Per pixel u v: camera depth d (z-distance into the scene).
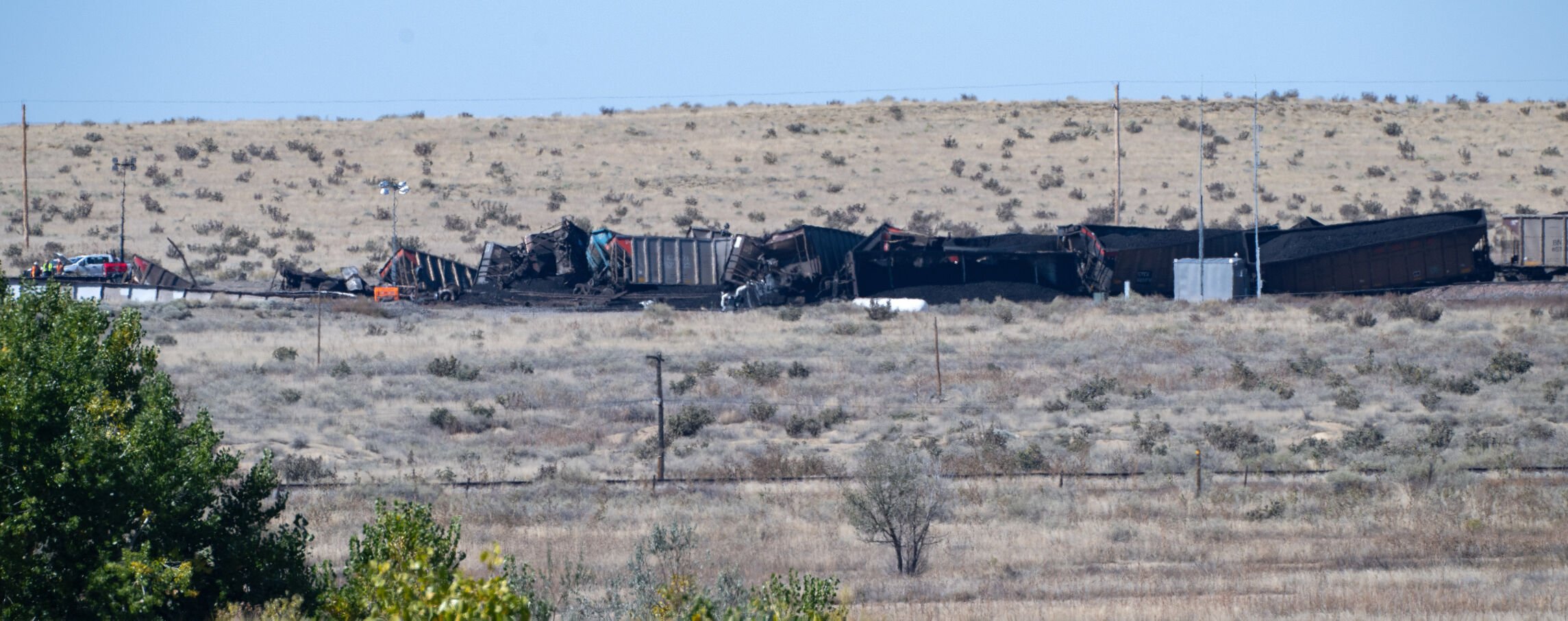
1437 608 71.81
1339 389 170.75
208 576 66.44
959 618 71.44
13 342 61.44
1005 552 91.50
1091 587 79.69
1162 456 129.88
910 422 157.50
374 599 50.41
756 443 146.38
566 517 104.56
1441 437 138.12
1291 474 121.56
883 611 73.62
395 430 152.38
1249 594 76.94
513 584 62.88
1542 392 168.25
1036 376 183.00
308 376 183.75
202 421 67.81
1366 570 84.06
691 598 63.00
